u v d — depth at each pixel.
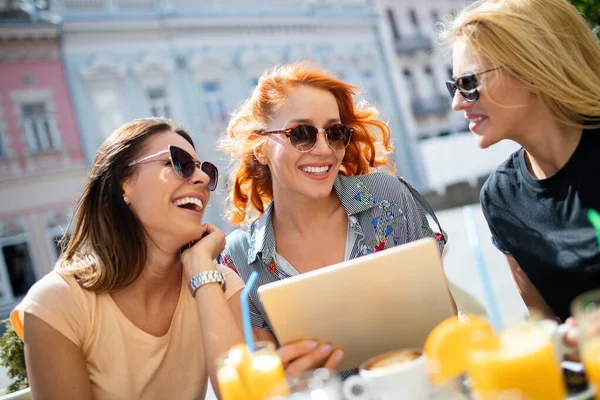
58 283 1.75
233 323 1.61
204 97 19.73
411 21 26.70
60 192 16.86
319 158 2.07
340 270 1.35
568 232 1.61
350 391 1.09
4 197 16.06
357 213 2.15
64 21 17.23
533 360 0.95
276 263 2.14
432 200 18.38
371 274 1.36
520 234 1.73
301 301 1.35
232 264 2.22
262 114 2.20
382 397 1.07
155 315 1.85
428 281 1.36
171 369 1.82
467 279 6.81
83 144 17.28
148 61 18.66
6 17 16.55
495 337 1.04
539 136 1.65
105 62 17.84
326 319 1.37
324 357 1.32
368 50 24.75
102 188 1.81
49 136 16.94
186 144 1.90
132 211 1.83
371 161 2.41
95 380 1.74
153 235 1.83
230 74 20.47
